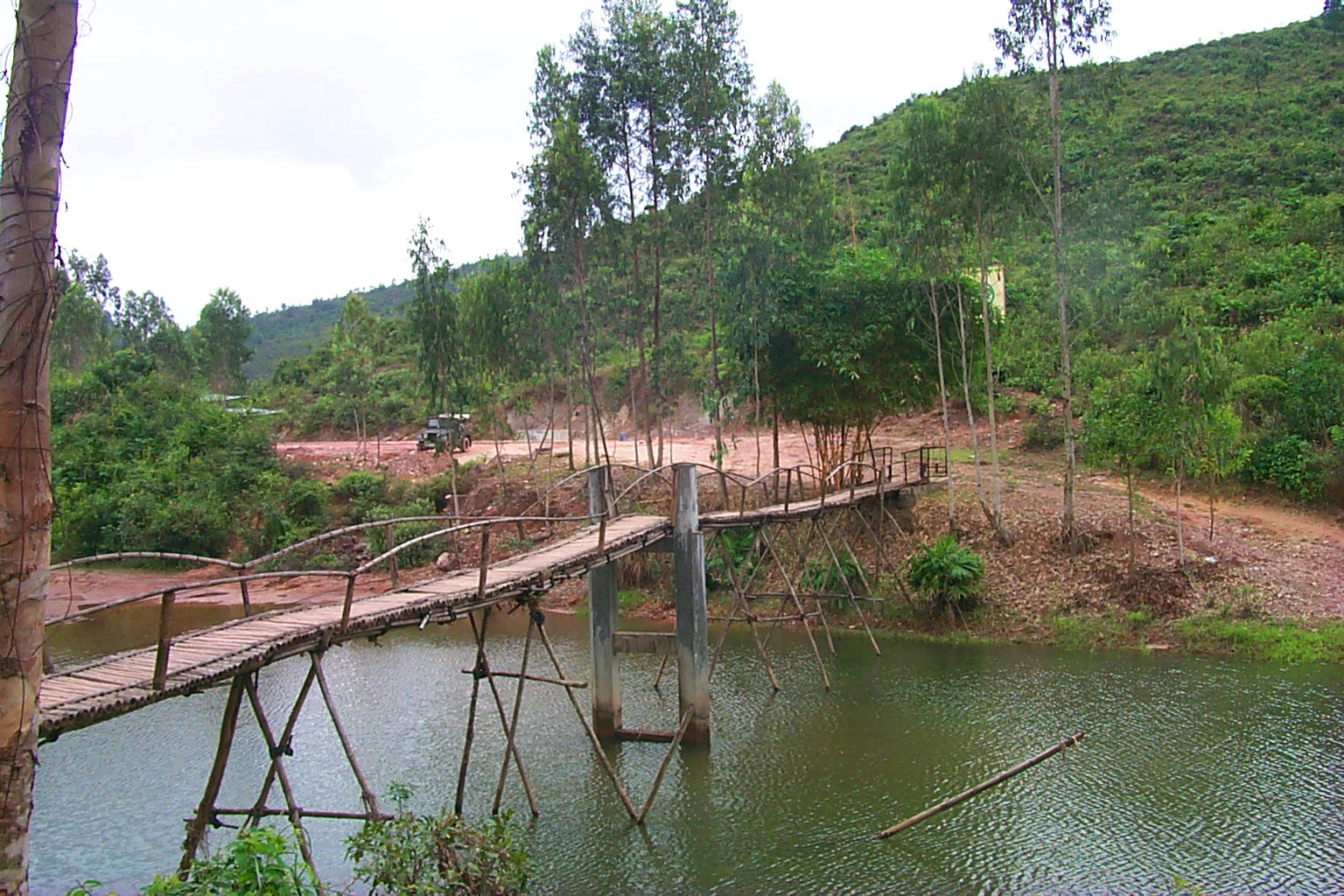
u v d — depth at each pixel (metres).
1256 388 28.16
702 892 11.13
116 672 8.58
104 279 79.75
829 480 29.11
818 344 26.19
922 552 25.42
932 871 11.54
